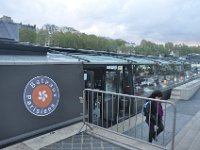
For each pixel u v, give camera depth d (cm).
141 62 1135
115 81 986
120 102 958
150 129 617
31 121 524
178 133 759
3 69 489
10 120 485
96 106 839
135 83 1127
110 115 906
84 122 559
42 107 550
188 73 2308
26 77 529
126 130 800
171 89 1505
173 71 1822
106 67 933
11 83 497
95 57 966
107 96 914
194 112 1061
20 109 506
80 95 652
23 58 614
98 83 918
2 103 476
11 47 670
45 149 434
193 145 654
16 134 493
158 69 1473
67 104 612
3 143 467
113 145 455
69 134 505
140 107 1074
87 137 491
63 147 443
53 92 581
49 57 712
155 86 1384
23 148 436
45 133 545
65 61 634
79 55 948
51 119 567
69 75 634
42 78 561
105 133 509
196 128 817
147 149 435
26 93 522
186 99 1396
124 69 1048
